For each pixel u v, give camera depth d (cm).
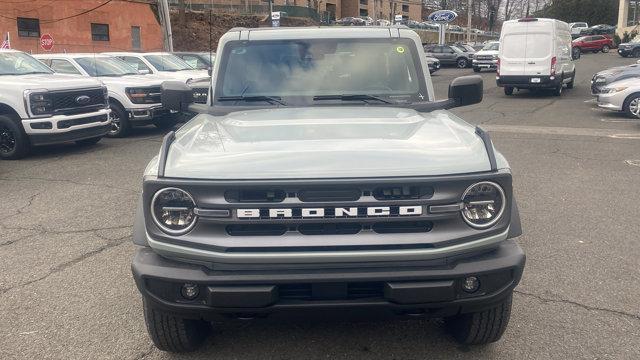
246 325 424
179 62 1695
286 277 311
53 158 1107
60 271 536
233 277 312
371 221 313
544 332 411
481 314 361
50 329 427
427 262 318
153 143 1272
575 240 602
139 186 864
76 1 3272
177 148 347
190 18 4503
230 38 502
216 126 397
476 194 320
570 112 1736
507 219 323
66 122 1104
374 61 490
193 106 477
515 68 2134
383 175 312
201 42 4175
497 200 322
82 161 1071
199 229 316
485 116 1681
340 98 470
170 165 325
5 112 1099
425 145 340
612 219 674
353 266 315
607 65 3672
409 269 316
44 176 945
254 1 5569
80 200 788
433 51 4159
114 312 452
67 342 407
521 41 2111
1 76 1130
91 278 520
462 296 322
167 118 1441
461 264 320
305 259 312
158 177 319
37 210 742
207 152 337
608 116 1625
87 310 456
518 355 381
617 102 1568
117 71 1442
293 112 434
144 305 357
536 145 1182
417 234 316
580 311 443
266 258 312
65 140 1113
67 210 740
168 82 504
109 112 1216
